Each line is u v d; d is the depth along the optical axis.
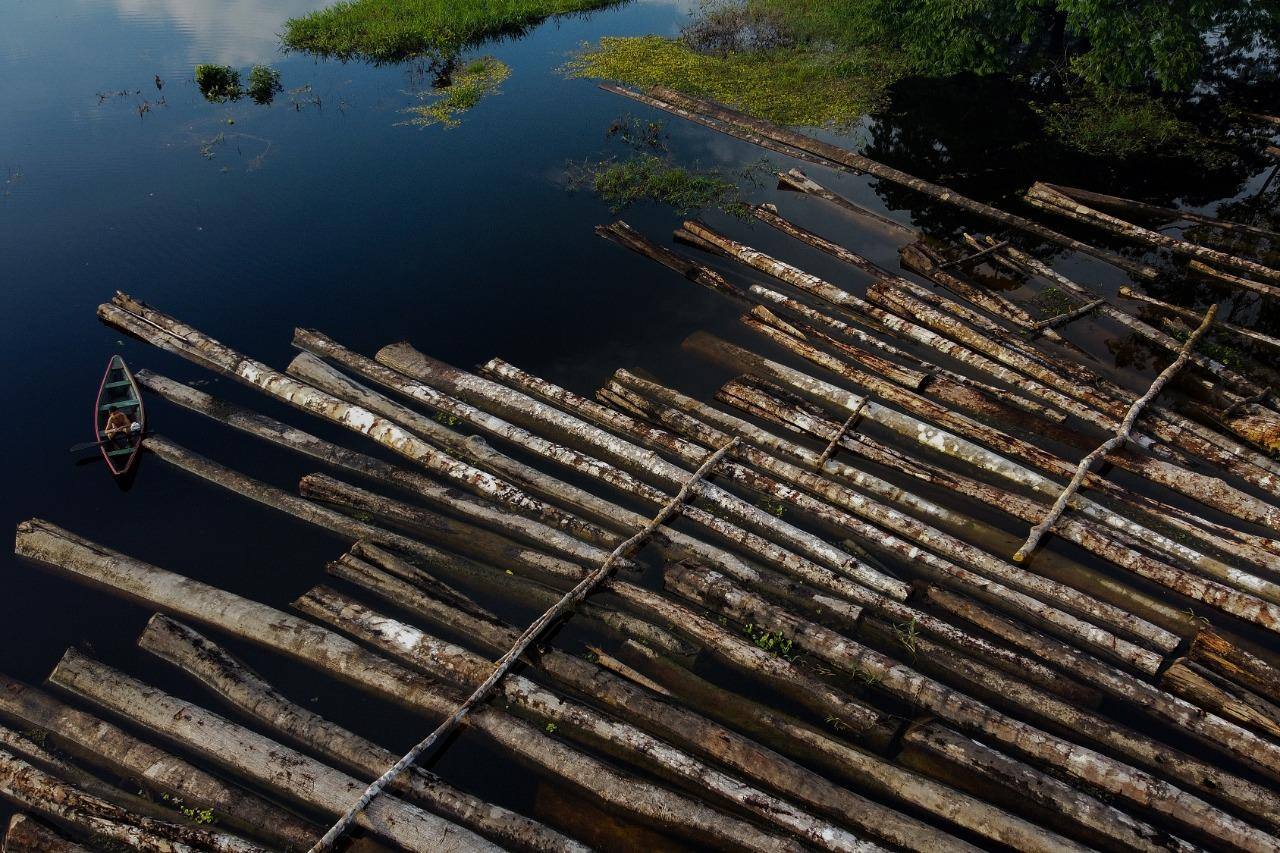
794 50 32.44
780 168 25.22
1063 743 10.05
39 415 15.98
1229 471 14.50
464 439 14.79
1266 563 12.59
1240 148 26.53
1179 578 12.30
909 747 10.19
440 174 24.59
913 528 13.13
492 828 9.40
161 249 20.91
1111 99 28.30
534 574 12.54
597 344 17.95
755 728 10.42
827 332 18.00
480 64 31.70
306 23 34.16
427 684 10.88
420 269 20.36
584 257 20.91
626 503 13.95
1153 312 18.94
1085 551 13.00
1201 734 10.41
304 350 17.20
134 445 14.89
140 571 12.41
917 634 11.66
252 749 10.10
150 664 11.48
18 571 12.86
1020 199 24.08
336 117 27.89
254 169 24.66
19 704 10.69
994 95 29.50
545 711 10.55
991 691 10.95
